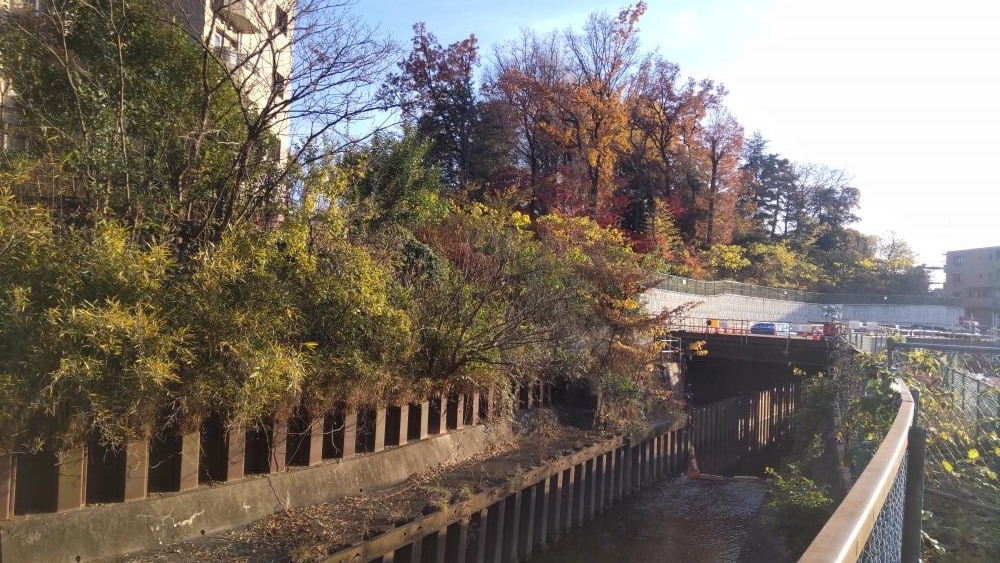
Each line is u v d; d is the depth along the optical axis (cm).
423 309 1209
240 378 760
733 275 5191
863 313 5553
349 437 1009
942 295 6738
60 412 643
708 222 5169
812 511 997
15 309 605
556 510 1338
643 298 2547
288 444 933
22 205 687
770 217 7294
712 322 3403
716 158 5178
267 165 1002
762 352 2714
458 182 3566
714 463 2498
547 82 4000
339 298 954
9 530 602
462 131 3594
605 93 4016
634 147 4881
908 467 335
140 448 716
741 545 1332
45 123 856
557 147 4044
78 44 973
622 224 4872
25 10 920
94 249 688
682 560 1262
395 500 978
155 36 996
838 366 1678
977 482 603
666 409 2177
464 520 1013
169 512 736
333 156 1070
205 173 976
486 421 1427
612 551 1313
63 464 648
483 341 1266
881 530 208
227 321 757
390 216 1558
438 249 1602
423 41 3422
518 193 3189
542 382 1648
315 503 920
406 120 1595
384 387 1092
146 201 872
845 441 988
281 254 915
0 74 893
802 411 1841
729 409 2698
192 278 770
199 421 782
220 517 789
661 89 4716
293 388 840
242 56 1020
